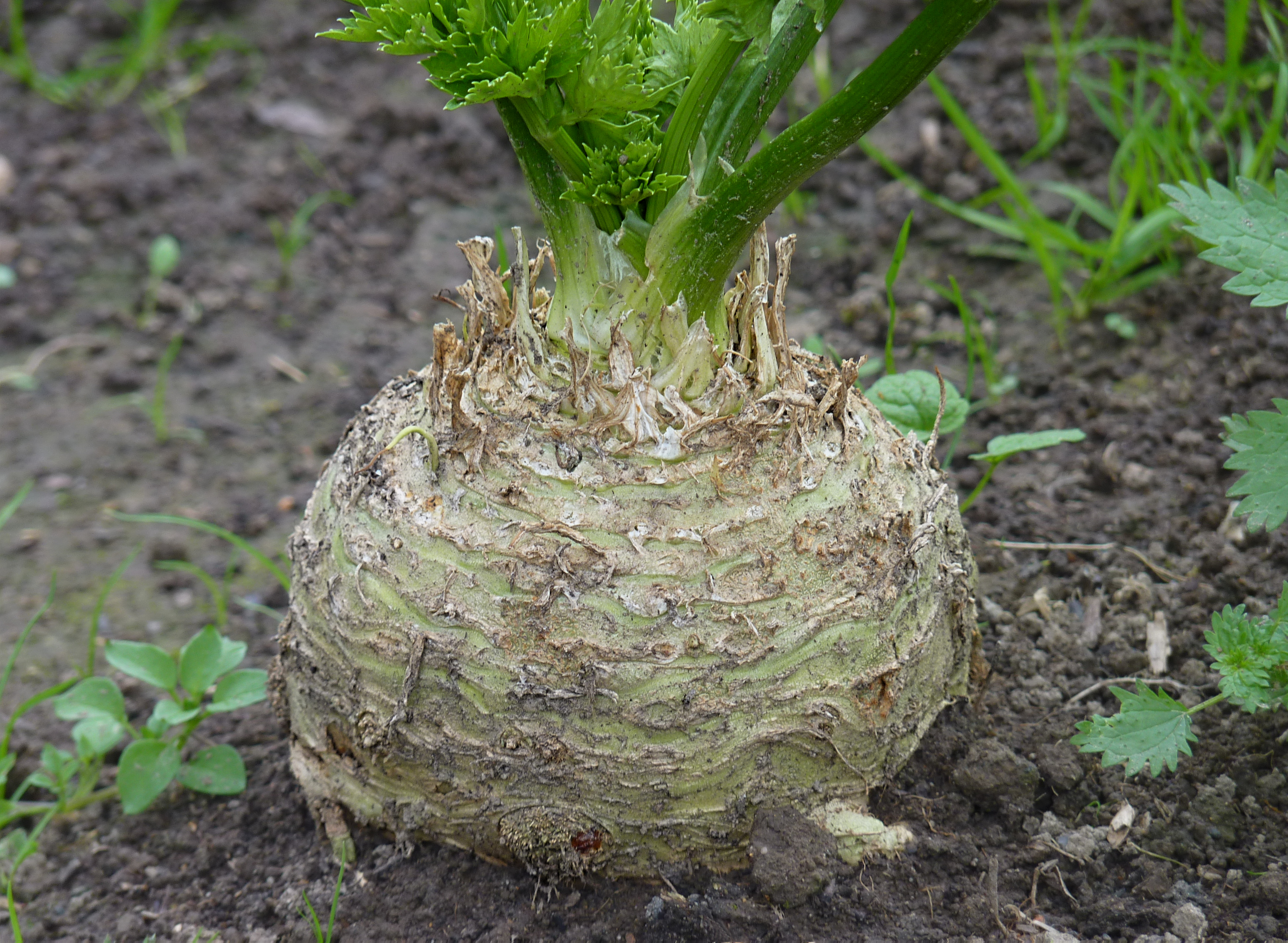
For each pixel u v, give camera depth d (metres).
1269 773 0.62
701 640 0.58
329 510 0.60
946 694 0.62
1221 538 0.68
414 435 0.60
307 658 0.60
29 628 0.68
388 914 0.61
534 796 0.59
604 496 0.58
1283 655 0.60
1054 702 0.65
